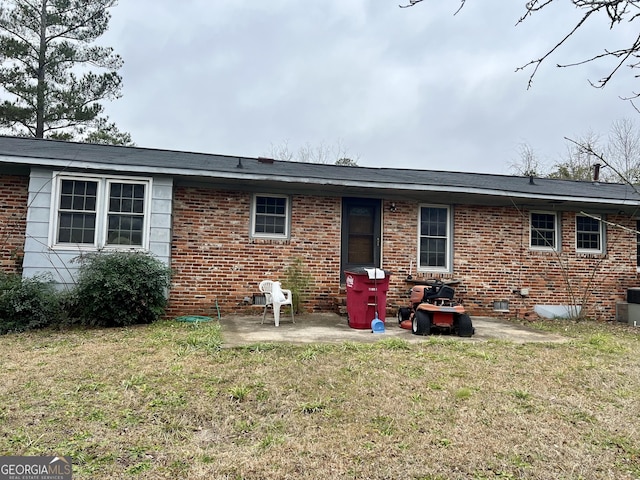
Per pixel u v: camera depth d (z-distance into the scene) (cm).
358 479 283
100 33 2023
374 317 767
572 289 1043
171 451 312
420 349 614
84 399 400
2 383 438
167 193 839
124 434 336
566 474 295
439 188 912
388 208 984
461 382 472
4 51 1828
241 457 305
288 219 938
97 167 784
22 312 710
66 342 620
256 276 911
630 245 1078
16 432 332
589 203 1014
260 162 1070
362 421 370
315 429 354
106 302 730
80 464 291
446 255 1005
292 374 481
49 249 783
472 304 998
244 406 395
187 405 393
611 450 331
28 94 1841
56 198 794
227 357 541
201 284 883
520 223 1030
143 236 827
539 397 437
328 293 942
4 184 819
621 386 479
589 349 650
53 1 1942
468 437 345
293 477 282
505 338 722
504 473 294
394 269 973
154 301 780
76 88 1964
